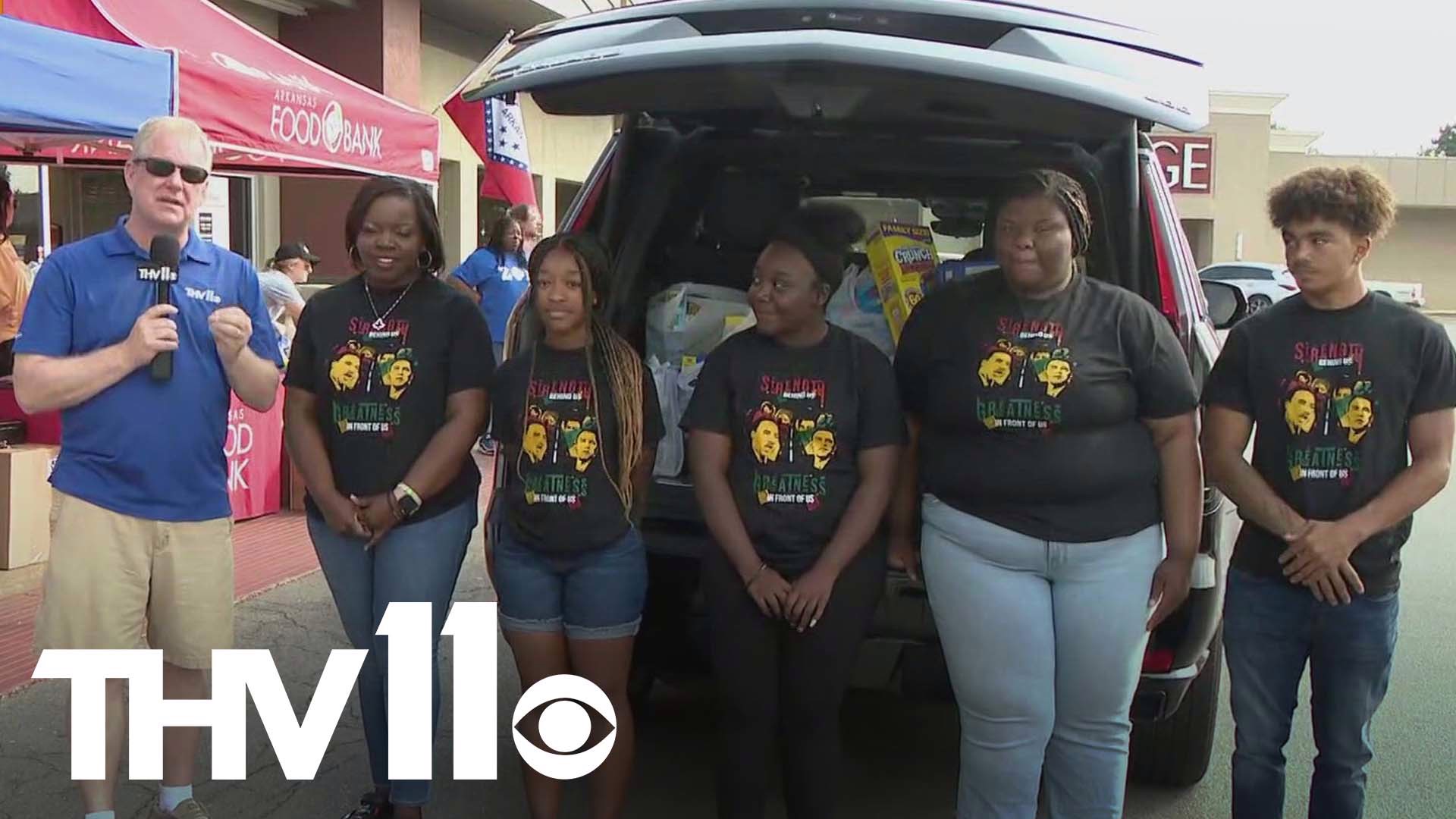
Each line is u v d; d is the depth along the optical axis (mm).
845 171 3988
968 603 3018
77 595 3301
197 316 3391
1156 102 2816
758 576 3092
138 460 3312
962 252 4301
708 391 3207
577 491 3254
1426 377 2953
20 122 4824
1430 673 5543
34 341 3242
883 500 3127
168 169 3264
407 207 3426
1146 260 3527
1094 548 2965
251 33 6691
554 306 3229
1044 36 2920
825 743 3203
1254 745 3211
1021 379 2914
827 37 2760
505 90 3141
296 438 3498
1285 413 3031
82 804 3889
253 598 6160
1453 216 45938
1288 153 41438
